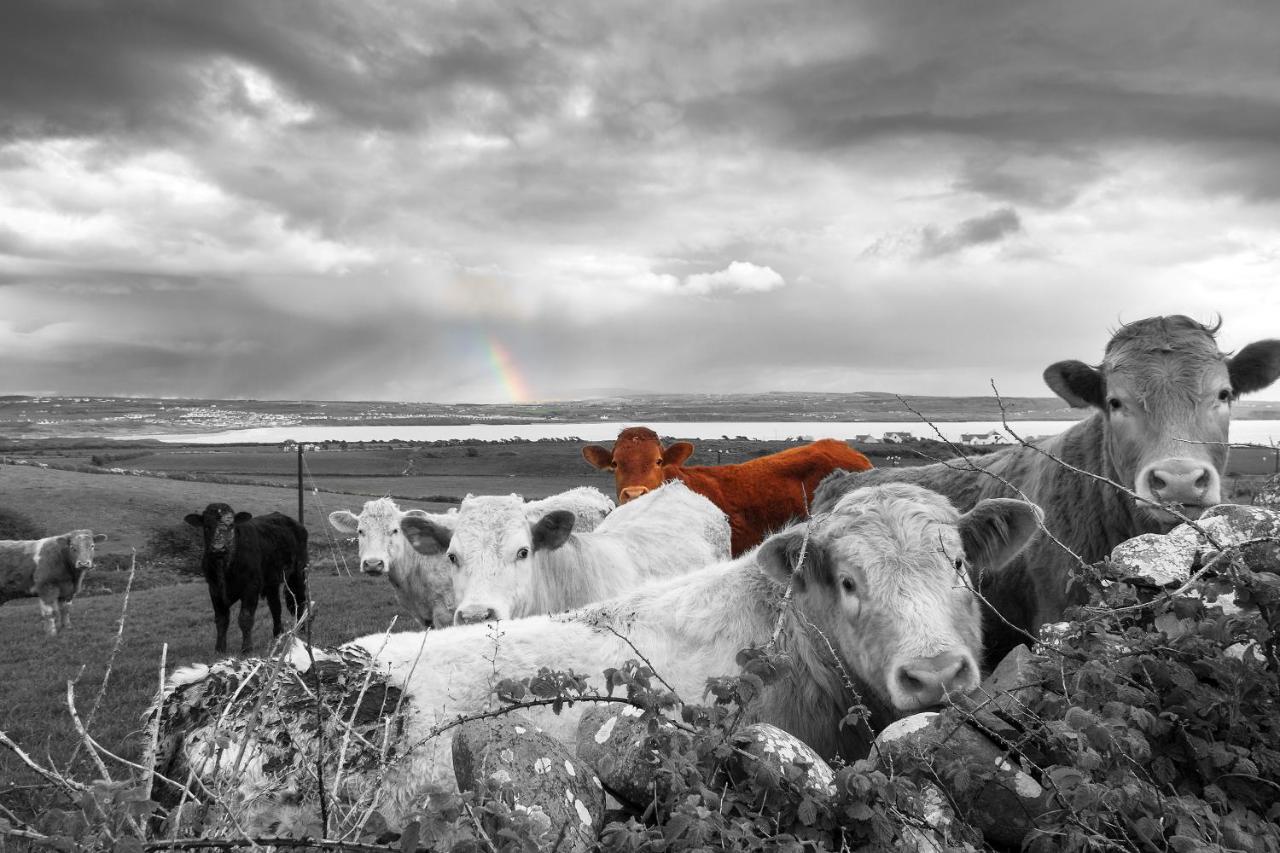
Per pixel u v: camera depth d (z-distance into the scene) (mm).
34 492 42688
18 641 17297
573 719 3432
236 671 3533
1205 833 2221
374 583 21766
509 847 1957
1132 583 3197
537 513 8617
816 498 7777
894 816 2262
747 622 3826
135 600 22359
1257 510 3471
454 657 3686
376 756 3148
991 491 6004
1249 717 2539
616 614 3977
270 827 2832
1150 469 4852
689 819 2039
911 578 3496
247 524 15906
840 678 3715
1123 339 5410
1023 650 3352
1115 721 2305
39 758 8047
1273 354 5336
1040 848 2369
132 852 1860
